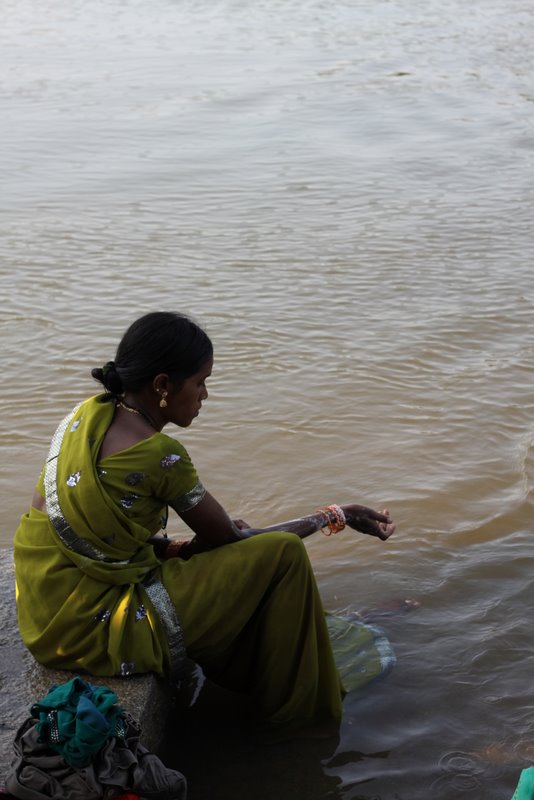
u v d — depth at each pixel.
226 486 5.18
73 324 7.16
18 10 24.38
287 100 14.87
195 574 3.27
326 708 3.42
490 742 3.37
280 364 6.54
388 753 3.32
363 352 6.72
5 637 3.46
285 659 3.33
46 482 3.22
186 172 11.24
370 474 5.27
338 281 8.03
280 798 3.15
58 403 6.01
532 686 3.63
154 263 8.43
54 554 3.21
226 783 3.20
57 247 8.80
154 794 2.82
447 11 23.91
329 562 4.48
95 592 3.19
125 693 3.17
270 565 3.25
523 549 4.57
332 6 24.91
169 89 15.65
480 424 5.78
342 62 17.98
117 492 3.14
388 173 11.25
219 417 5.86
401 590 4.25
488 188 10.70
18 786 2.76
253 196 10.39
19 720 3.06
